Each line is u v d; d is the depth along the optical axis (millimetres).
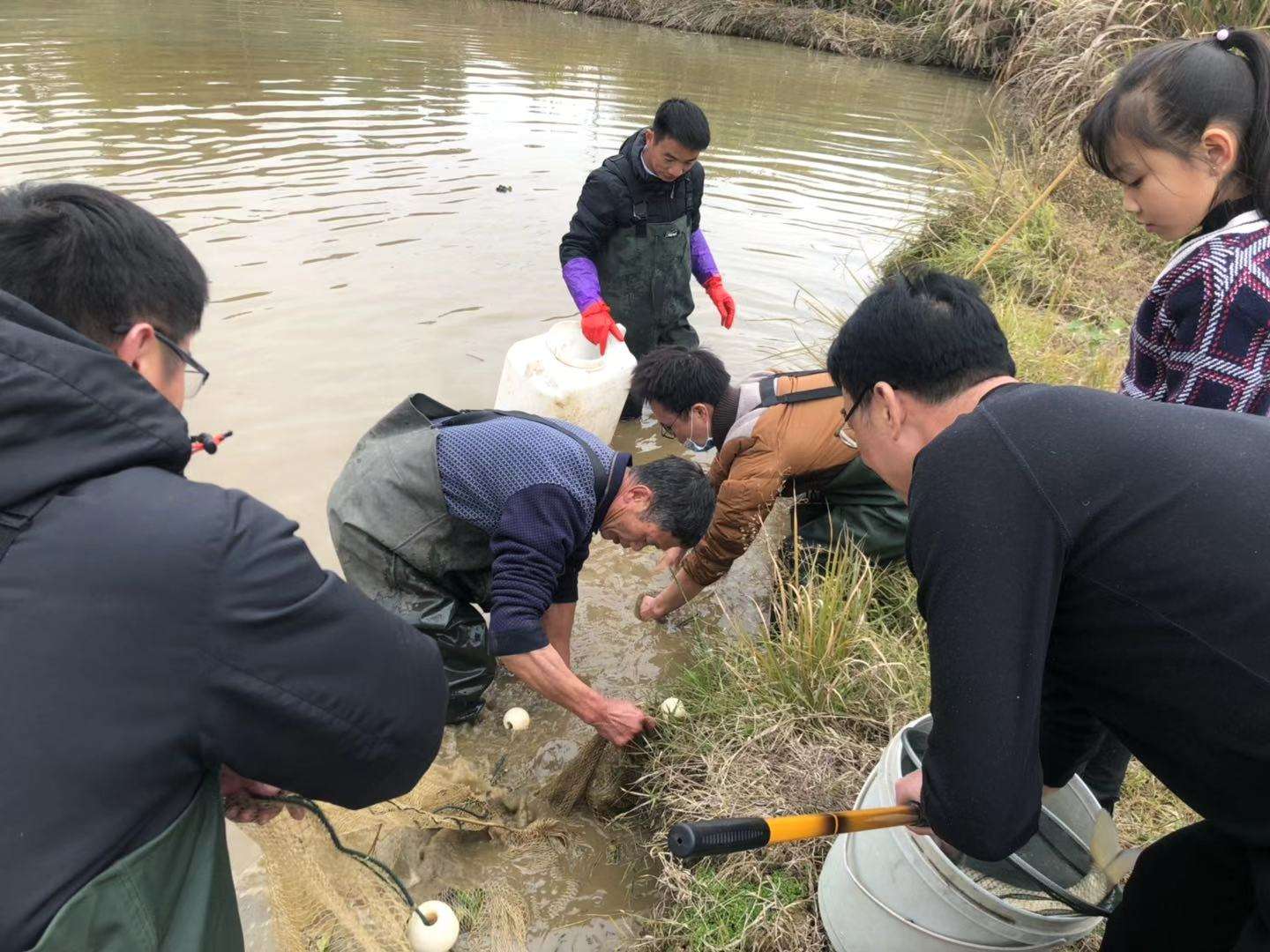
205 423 3979
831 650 2648
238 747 1094
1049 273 5457
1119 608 1192
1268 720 1152
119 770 1007
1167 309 1844
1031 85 9766
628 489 2422
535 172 7332
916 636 2988
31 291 1104
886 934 1882
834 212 6910
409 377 4449
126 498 1031
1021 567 1175
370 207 6383
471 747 2795
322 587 1127
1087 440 1194
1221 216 1783
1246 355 1727
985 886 1884
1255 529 1140
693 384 3049
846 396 1489
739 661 2910
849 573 3092
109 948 1027
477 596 2770
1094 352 4621
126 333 1153
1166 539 1153
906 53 13812
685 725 2691
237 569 1041
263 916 2189
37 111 7707
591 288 4047
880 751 2500
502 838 2473
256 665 1057
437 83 9938
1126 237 6133
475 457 2422
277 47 10883
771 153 8281
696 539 2488
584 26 15242
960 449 1220
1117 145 1789
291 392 4258
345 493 2650
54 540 1002
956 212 6387
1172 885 1533
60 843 980
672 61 12414
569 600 2717
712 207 6902
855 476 3141
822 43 14484
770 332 5184
